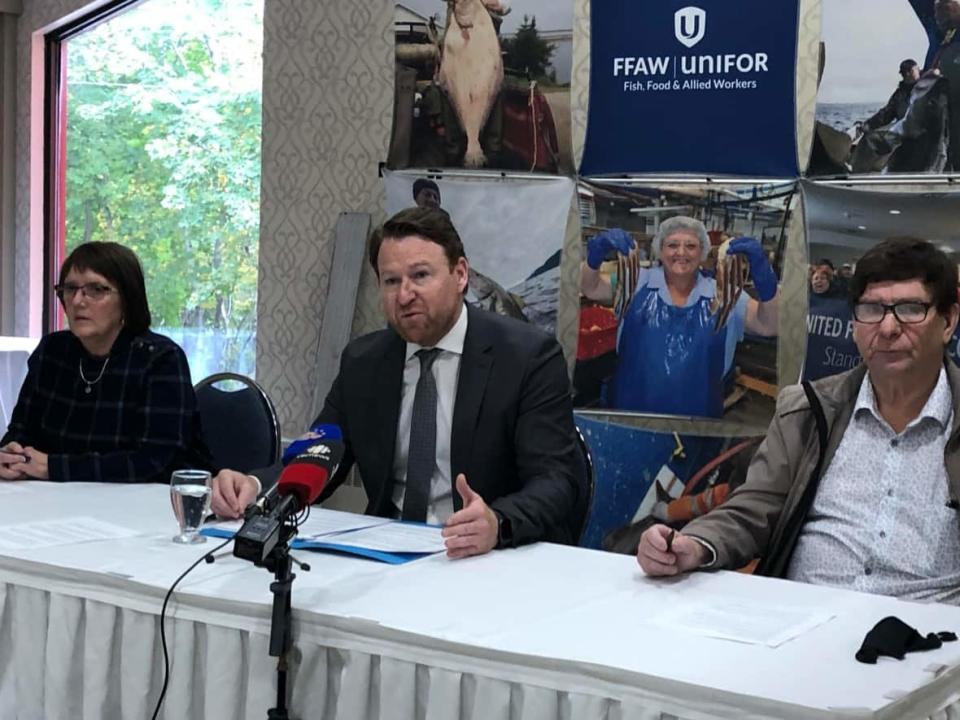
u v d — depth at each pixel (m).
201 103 4.67
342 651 1.46
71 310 2.67
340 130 4.00
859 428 2.05
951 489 1.94
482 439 2.24
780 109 3.23
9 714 1.75
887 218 3.09
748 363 3.29
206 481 1.94
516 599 1.59
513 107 3.61
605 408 3.47
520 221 3.60
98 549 1.82
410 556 1.86
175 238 4.75
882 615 1.55
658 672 1.25
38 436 2.78
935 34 3.02
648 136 3.40
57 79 5.15
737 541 2.01
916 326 1.94
